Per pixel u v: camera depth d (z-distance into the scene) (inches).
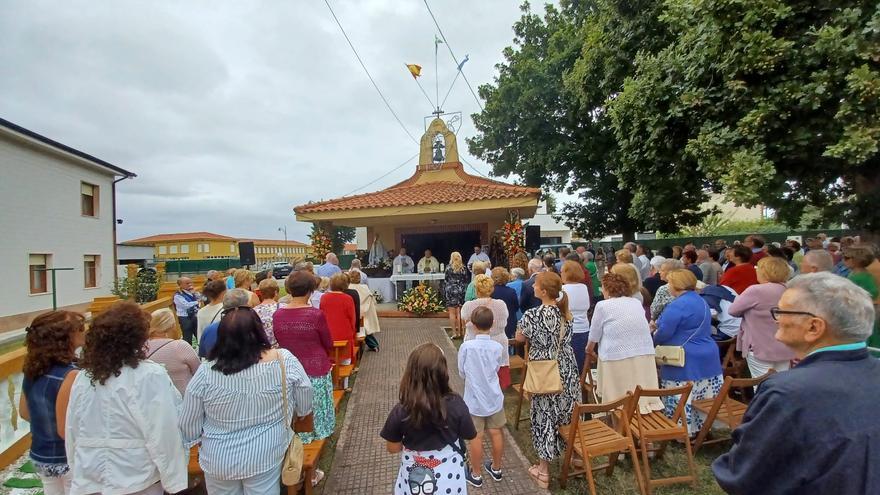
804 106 184.2
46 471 100.4
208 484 95.9
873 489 48.5
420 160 602.5
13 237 538.0
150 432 89.8
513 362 193.0
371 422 191.5
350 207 455.2
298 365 103.5
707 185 340.5
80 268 658.8
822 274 63.9
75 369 101.3
